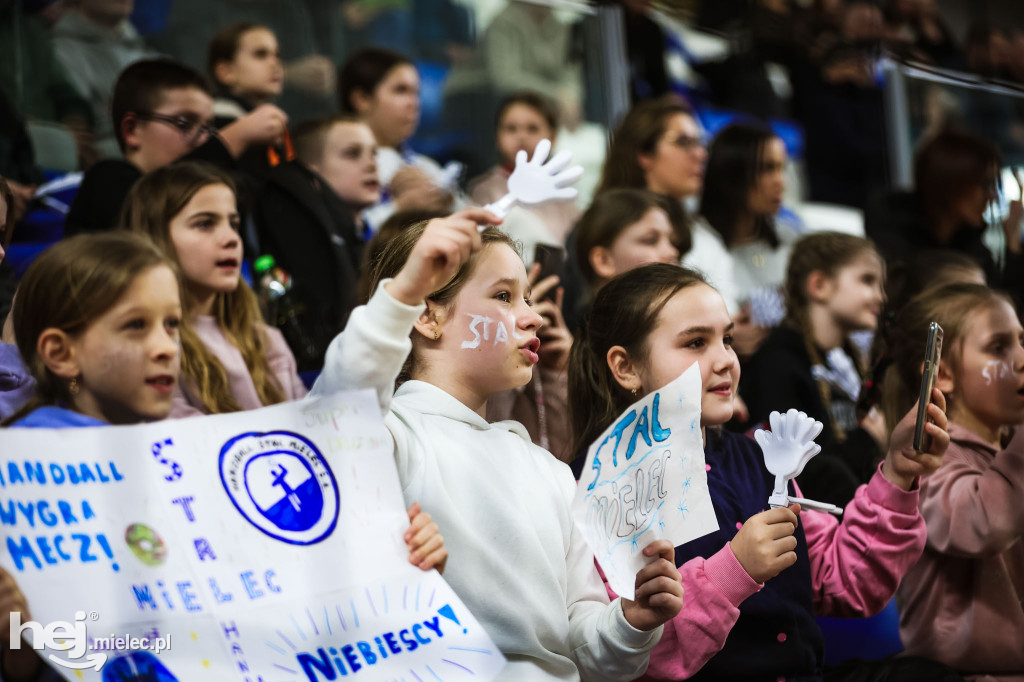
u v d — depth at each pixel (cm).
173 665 195
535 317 259
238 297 352
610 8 566
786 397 405
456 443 247
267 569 209
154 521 204
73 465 202
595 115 564
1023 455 324
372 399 225
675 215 413
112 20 473
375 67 512
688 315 282
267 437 217
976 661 332
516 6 560
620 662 231
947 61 676
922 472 284
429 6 551
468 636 217
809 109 647
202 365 323
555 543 249
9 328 302
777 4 653
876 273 443
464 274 254
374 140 471
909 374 371
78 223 395
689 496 233
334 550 215
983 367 353
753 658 270
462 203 529
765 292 495
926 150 548
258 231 411
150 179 346
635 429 231
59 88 454
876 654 361
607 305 296
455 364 254
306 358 388
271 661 202
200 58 499
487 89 555
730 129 514
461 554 235
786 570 283
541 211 486
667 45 623
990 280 544
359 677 207
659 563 226
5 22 446
